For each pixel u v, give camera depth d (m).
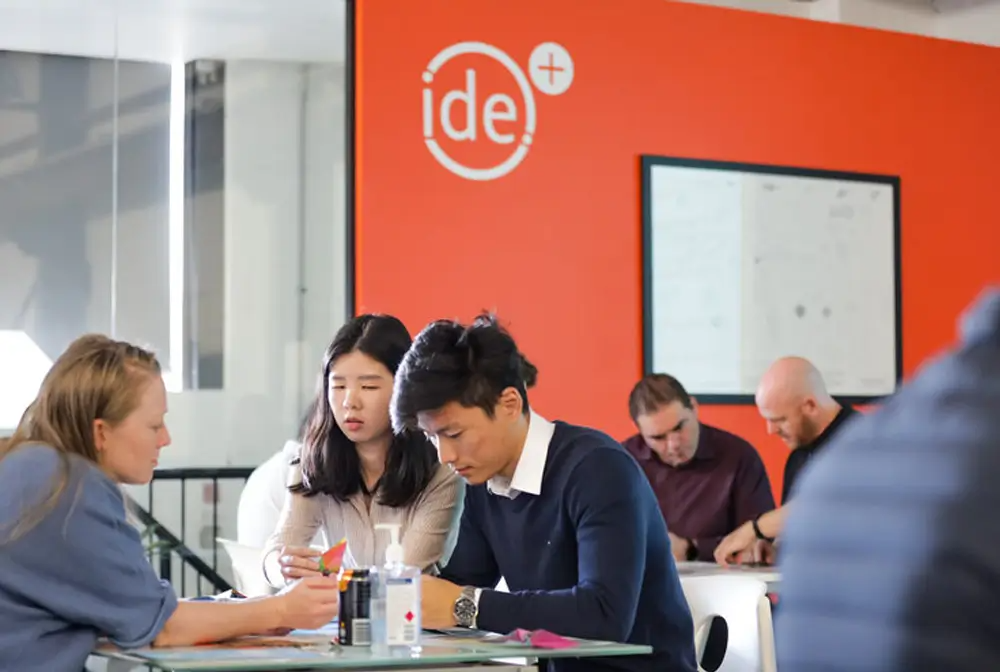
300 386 6.70
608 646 2.12
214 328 6.52
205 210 6.45
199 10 6.01
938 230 6.31
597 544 2.37
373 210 5.25
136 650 2.19
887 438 0.93
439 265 5.33
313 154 6.51
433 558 2.84
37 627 2.18
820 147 6.05
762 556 4.16
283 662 1.96
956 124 6.38
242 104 6.44
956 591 0.85
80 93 6.24
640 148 5.68
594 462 2.43
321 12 5.91
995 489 0.85
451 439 2.40
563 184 5.54
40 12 6.03
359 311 5.23
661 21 5.74
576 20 5.60
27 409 2.33
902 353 6.18
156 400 2.34
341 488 2.87
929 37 6.33
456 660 2.02
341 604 2.21
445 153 5.36
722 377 5.78
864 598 0.89
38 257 6.16
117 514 2.24
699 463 4.74
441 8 5.37
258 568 3.27
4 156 6.13
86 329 6.23
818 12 6.63
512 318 5.43
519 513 2.52
